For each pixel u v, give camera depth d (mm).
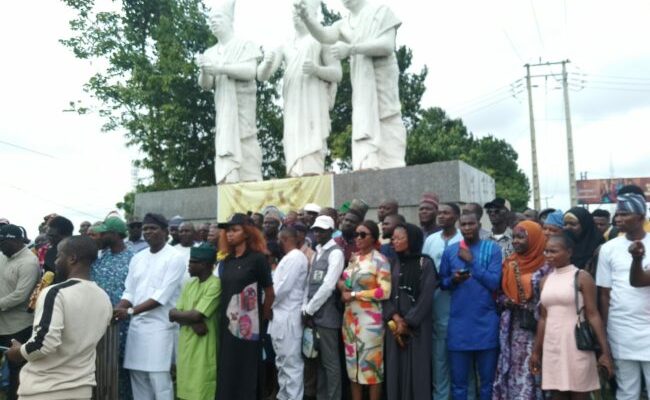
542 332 4945
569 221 6047
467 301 5500
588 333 4672
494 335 5438
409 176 9031
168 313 5887
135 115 18750
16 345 4020
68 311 3945
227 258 5781
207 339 5609
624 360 4891
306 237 7387
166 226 6137
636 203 4910
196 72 17938
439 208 6688
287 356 6133
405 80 24562
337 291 6145
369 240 5945
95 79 18781
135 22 19797
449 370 5805
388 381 5633
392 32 10141
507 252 6562
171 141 18594
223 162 12398
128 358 5805
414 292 5633
